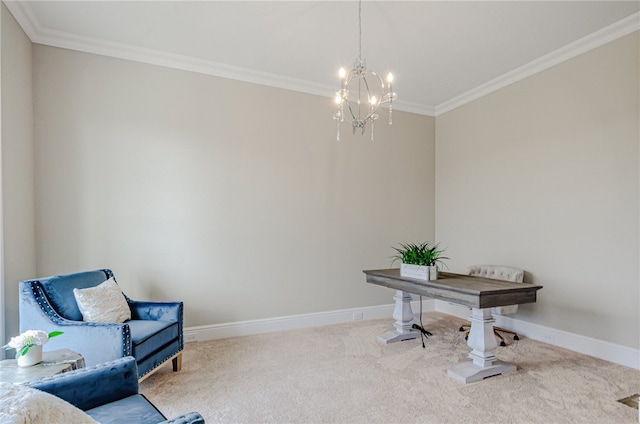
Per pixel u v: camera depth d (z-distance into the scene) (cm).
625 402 226
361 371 277
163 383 256
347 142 435
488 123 413
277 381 259
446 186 475
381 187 454
